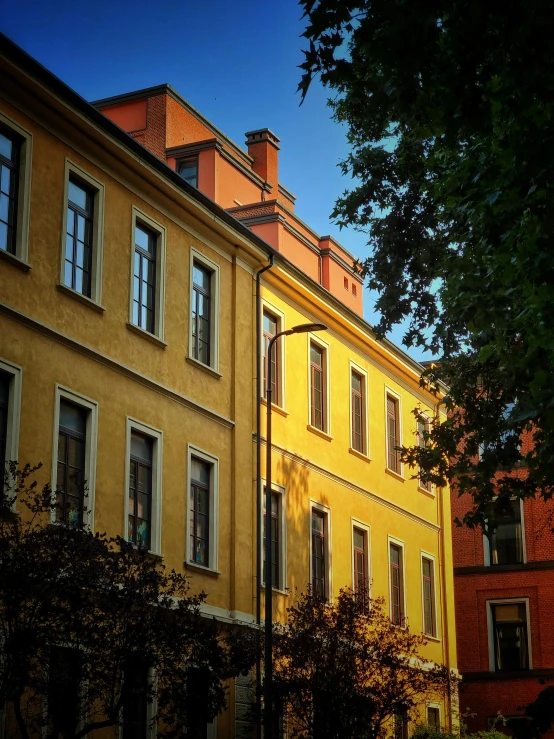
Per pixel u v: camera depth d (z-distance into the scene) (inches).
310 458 1219.2
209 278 1057.5
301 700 965.8
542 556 1712.6
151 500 925.8
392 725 1284.4
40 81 820.6
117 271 911.0
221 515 1018.7
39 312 816.3
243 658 804.0
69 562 622.8
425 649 1477.6
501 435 892.0
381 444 1416.1
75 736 644.1
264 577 1080.8
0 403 774.5
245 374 1086.4
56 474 812.0
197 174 1409.9
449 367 938.7
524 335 640.4
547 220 542.0
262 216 1323.8
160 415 944.9
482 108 478.6
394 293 928.9
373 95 490.0
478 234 724.0
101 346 880.9
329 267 1427.2
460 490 867.4
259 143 1581.0
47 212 836.6
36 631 604.1
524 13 446.6
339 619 986.7
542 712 516.4
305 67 478.9
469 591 1737.2
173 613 684.1
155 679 762.2
